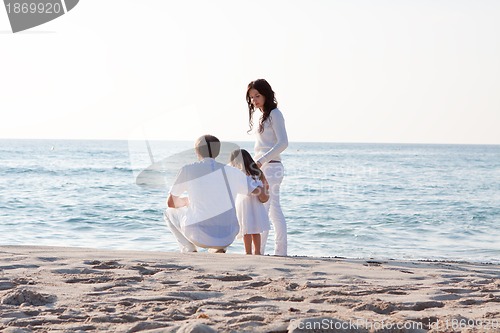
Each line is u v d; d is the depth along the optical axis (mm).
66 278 4086
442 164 52656
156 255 5227
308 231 12258
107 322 3043
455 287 4168
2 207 15539
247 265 4801
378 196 21047
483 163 56156
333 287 4031
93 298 3547
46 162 46500
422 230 12750
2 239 10375
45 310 3262
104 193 20078
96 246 9750
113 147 100375
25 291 3473
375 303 3475
